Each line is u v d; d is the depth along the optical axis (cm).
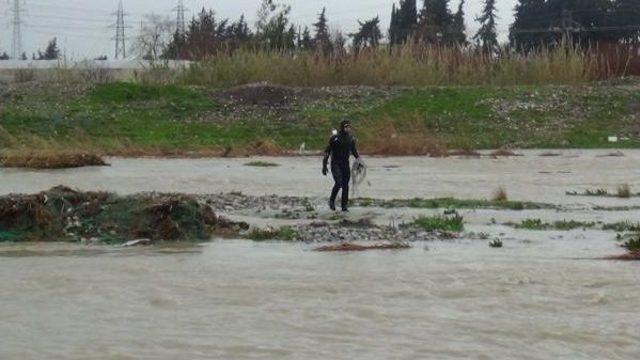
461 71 7719
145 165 4847
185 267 1786
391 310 1420
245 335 1269
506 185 3734
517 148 6259
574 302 1483
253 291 1553
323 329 1305
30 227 2180
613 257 1909
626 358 1179
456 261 1859
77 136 6228
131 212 2231
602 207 2941
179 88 7238
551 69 7750
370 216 2661
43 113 6562
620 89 7269
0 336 1254
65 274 1689
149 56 8462
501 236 2267
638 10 12725
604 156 5488
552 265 1806
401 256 1931
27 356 1160
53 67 8431
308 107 6919
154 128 6519
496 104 6962
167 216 2211
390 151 5775
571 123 6725
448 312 1411
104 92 7169
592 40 12700
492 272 1727
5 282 1609
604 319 1373
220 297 1506
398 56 7869
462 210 2816
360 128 6406
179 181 3872
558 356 1184
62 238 2166
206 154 5700
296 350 1198
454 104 6969
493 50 8281
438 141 6162
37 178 3956
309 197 3209
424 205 2925
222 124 6644
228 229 2323
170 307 1435
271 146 5941
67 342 1227
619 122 6756
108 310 1411
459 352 1195
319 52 7919
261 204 2936
